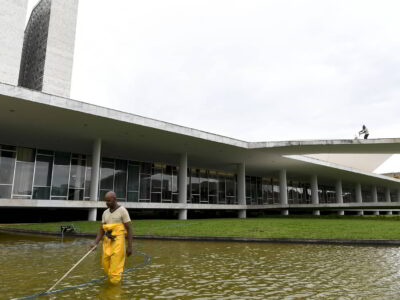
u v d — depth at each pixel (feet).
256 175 137.59
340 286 15.79
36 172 78.54
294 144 78.18
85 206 67.10
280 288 15.43
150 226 53.21
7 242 36.11
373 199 185.78
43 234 46.39
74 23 189.78
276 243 35.12
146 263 22.56
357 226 50.34
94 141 72.84
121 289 15.14
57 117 57.41
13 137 70.23
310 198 164.86
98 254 26.78
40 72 178.29
